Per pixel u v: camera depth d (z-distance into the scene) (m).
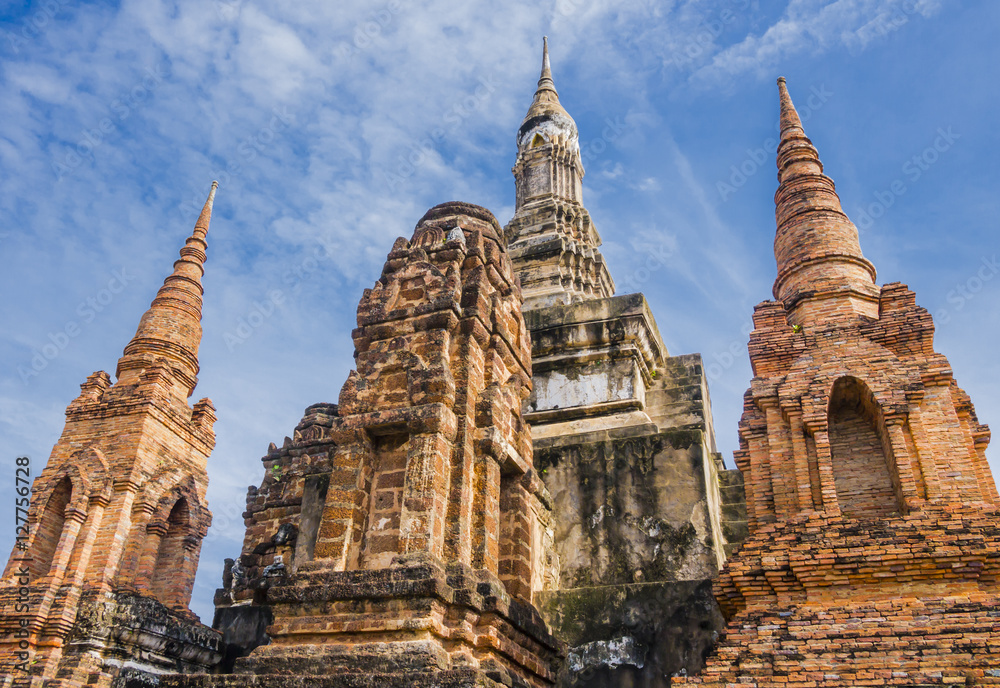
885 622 11.23
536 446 18.19
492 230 17.17
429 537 12.12
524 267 25.92
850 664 10.77
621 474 17.19
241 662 11.69
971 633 10.74
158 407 21.34
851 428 14.55
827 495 13.02
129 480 19.91
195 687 11.34
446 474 12.91
